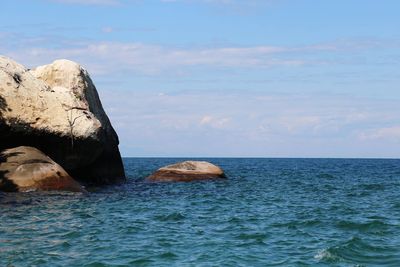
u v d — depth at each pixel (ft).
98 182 116.57
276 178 175.73
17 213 72.28
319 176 193.88
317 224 69.15
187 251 51.31
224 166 333.42
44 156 92.73
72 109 103.91
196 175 135.64
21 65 103.45
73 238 57.11
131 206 84.84
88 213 74.90
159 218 72.95
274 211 83.56
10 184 86.02
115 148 123.75
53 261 46.65
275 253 50.96
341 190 127.65
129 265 45.55
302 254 50.47
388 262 47.98
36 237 57.21
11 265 45.27
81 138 102.73
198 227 65.92
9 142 97.35
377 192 122.93
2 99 95.04
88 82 120.37
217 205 90.33
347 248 52.65
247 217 75.77
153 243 54.95
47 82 114.93
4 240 55.36
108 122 123.03
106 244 54.19
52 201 83.10
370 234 61.77
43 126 98.68
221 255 49.67
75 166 106.93
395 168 301.02
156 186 119.75
